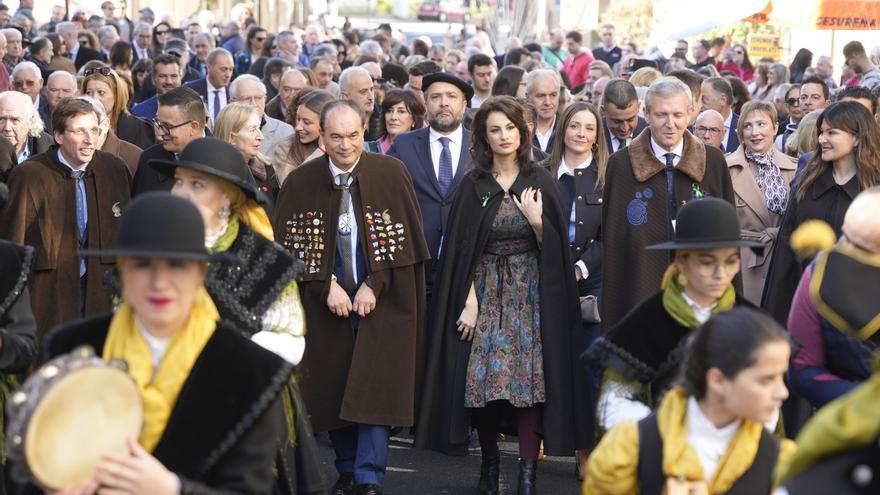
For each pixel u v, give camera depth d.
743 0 39.56
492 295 14.36
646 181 14.60
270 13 86.69
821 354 10.09
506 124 14.20
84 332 7.66
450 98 17.84
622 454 7.90
